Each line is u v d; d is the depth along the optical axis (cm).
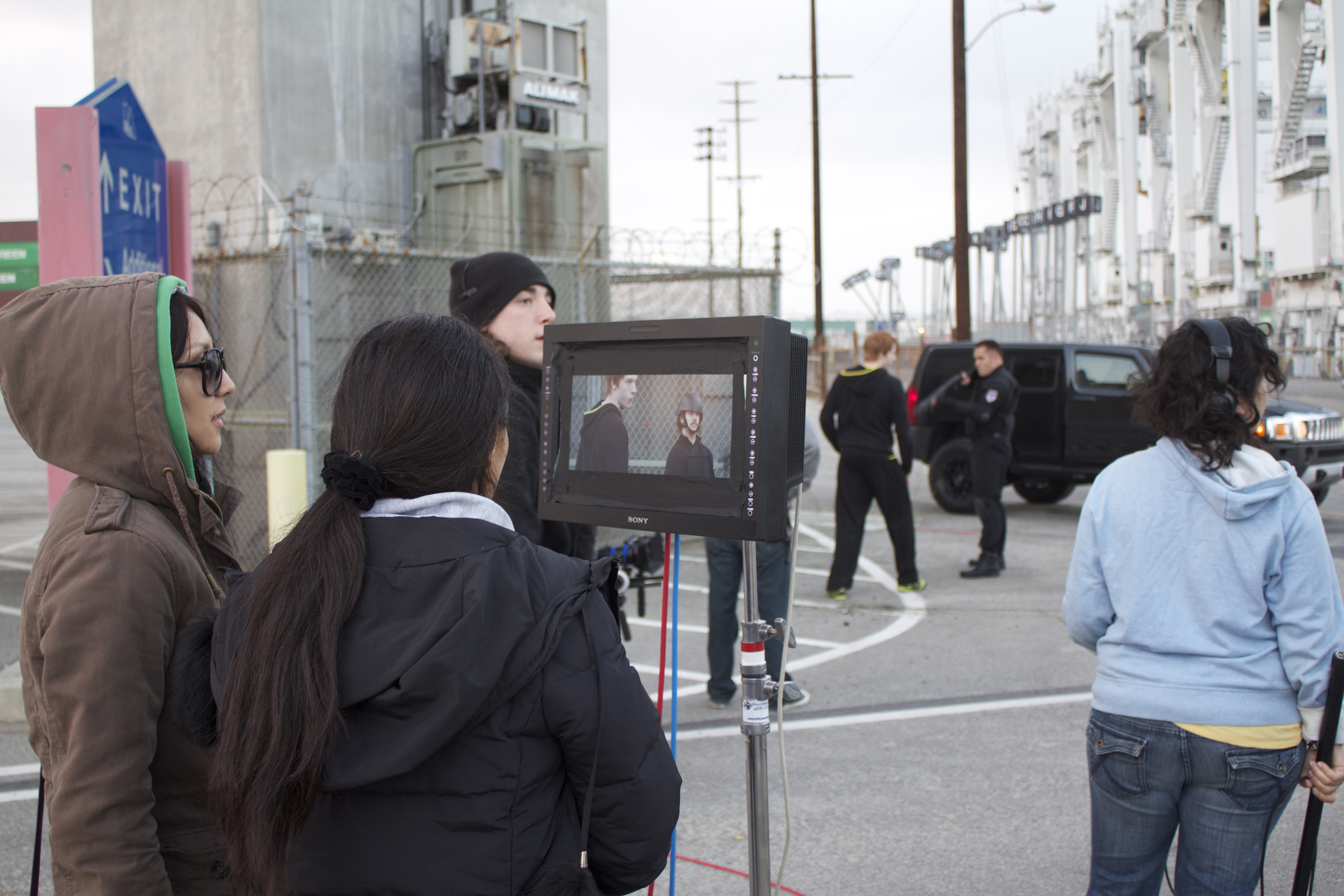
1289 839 346
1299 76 4641
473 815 115
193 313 170
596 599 128
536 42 1098
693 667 558
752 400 168
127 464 151
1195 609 194
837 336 4688
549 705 118
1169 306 5775
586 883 123
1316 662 185
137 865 136
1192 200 5466
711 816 369
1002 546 777
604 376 185
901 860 334
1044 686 516
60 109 443
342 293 730
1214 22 5066
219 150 1003
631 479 181
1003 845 344
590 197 1103
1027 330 4666
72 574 141
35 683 148
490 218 1045
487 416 127
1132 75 6103
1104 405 1024
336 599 113
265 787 110
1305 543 188
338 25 1038
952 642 599
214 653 126
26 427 155
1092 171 7081
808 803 379
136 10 1062
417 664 109
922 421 1074
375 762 111
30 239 1219
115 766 136
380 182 1085
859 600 709
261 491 735
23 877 320
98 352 151
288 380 717
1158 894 206
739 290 902
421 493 124
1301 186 4738
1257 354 196
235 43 983
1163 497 198
